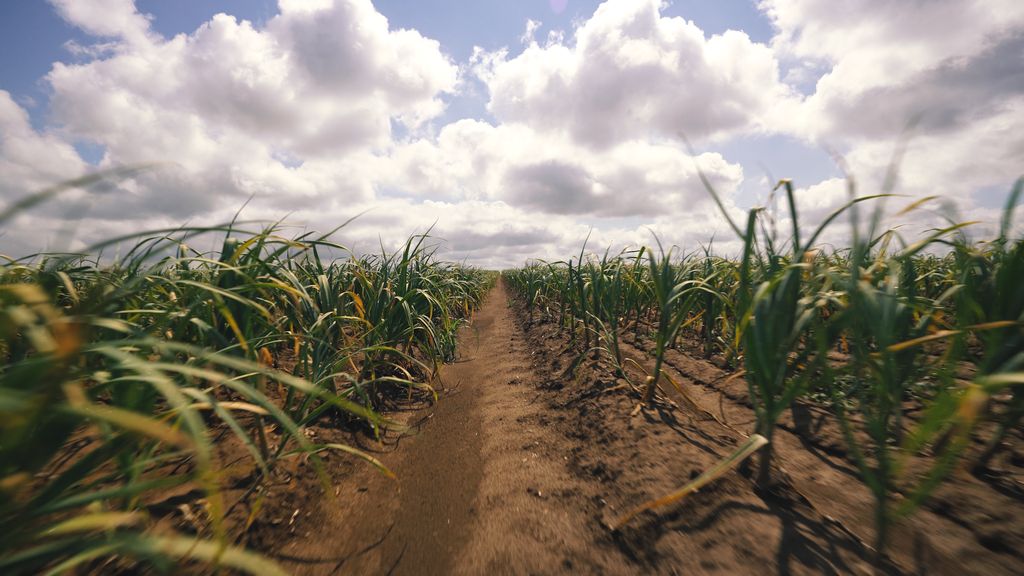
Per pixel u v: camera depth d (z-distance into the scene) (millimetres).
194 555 692
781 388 1494
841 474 1627
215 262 1359
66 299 1980
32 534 645
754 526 1334
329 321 2348
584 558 1378
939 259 3955
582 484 1829
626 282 3900
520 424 2598
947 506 1353
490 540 1530
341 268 3133
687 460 1771
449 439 2455
